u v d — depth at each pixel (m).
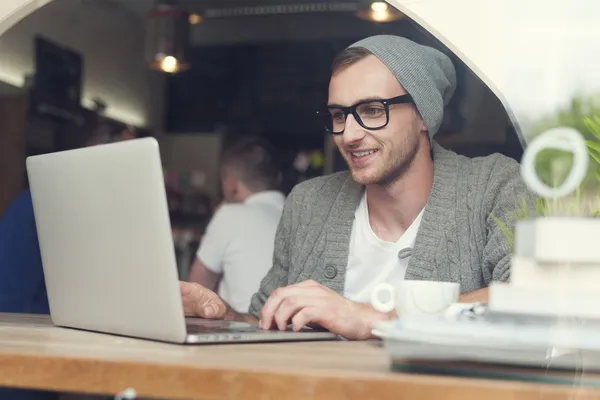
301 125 6.55
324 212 2.20
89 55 5.63
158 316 1.32
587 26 2.02
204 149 6.67
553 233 0.98
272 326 1.55
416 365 0.99
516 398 0.90
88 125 5.26
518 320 0.99
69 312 1.59
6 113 4.92
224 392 0.98
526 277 1.00
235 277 3.51
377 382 0.92
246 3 6.15
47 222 1.59
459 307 1.19
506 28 2.08
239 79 6.67
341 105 2.08
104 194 1.38
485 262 1.94
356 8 6.12
